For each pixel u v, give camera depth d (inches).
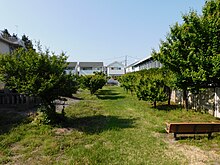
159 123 400.5
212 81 363.3
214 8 355.6
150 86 594.9
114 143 282.0
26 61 363.9
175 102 721.6
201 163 219.9
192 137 305.3
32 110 510.0
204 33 341.7
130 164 216.5
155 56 514.9
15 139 295.9
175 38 450.0
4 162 227.1
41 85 353.7
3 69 358.9
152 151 253.6
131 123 400.8
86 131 340.8
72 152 250.5
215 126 296.5
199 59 339.0
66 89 392.5
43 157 239.0
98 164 217.0
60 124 378.6
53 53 396.8
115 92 1187.3
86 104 663.8
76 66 2974.9
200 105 540.1
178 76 409.1
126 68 2903.5
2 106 564.4
